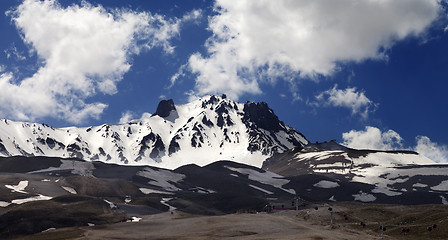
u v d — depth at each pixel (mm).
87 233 130750
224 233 122750
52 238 130000
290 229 125938
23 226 157625
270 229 126312
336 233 119750
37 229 156750
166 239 118438
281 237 113500
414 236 116125
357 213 149750
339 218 145750
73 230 138625
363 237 115750
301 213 159750
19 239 138500
